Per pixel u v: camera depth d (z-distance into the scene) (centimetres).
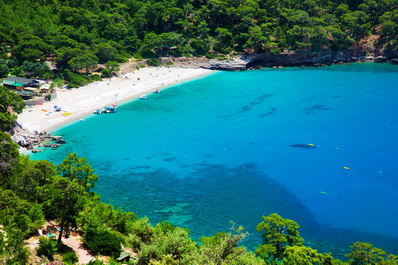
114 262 5100
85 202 6525
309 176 10631
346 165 11212
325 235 8094
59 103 16188
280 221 6519
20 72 17575
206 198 9550
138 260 4641
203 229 8200
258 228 6500
